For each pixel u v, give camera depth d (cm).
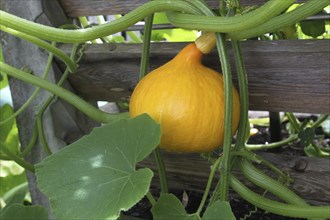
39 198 116
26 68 106
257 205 76
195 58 74
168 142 73
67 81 106
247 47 85
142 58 86
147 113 71
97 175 65
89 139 69
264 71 85
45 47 94
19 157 107
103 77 103
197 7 69
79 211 62
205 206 111
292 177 91
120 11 99
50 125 108
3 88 119
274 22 68
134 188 62
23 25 81
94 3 101
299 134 110
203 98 71
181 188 106
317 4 66
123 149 67
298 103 85
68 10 105
